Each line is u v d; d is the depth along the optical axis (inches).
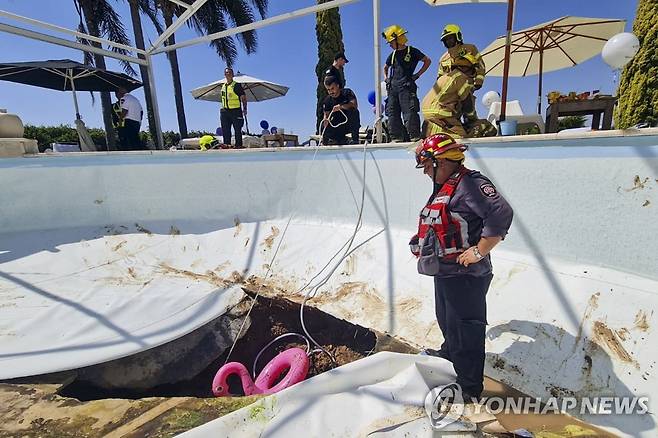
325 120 222.1
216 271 189.2
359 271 164.7
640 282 100.2
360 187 183.0
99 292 167.2
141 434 84.4
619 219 105.0
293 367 129.7
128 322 147.2
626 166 102.7
